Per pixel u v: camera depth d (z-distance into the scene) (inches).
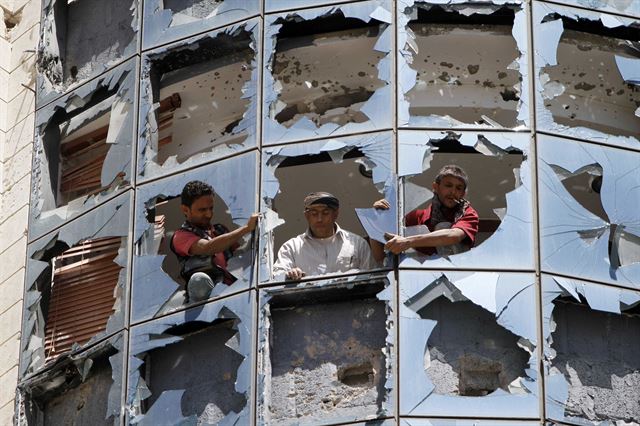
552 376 1288.1
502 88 1429.6
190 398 1344.7
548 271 1322.6
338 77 1443.2
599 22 1429.6
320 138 1370.6
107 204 1430.9
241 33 1433.3
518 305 1307.8
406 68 1382.9
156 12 1480.1
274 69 1440.7
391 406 1270.9
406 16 1403.8
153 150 1435.8
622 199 1370.6
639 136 1443.2
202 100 1475.1
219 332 1357.0
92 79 1496.1
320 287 1323.8
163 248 1469.0
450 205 1346.0
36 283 1471.5
